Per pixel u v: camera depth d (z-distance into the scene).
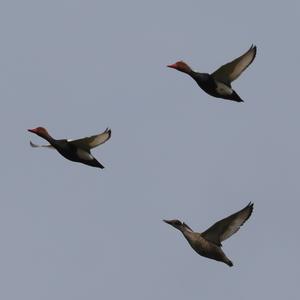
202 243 36.22
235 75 37.91
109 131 36.91
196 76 38.03
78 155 37.25
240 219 35.88
